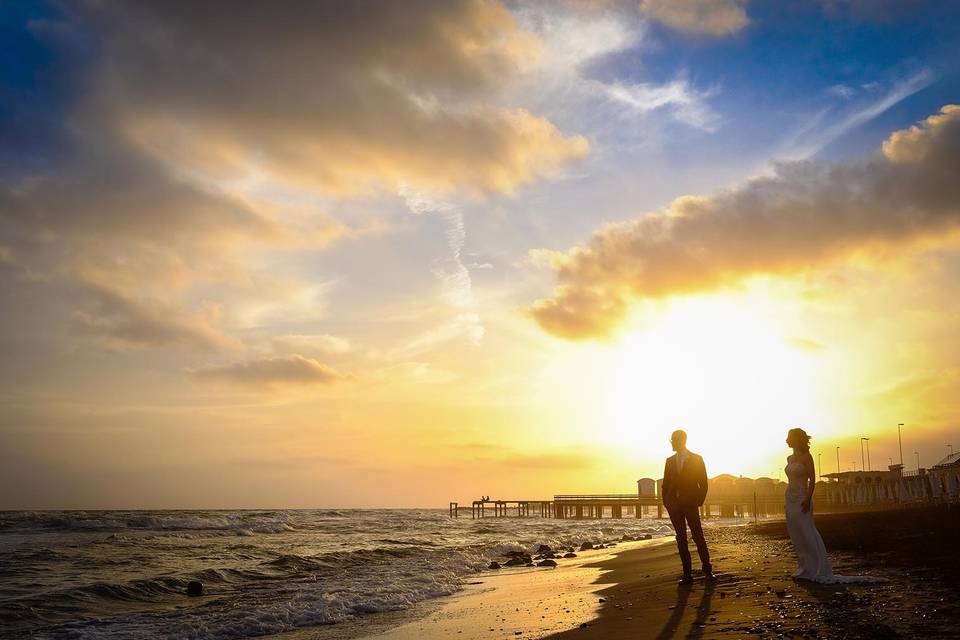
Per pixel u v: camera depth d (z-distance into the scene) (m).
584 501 101.50
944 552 12.58
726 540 23.66
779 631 6.93
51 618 13.38
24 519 58.41
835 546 15.28
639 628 8.13
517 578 18.39
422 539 41.91
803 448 10.80
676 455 11.94
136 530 54.94
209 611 13.53
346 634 10.45
